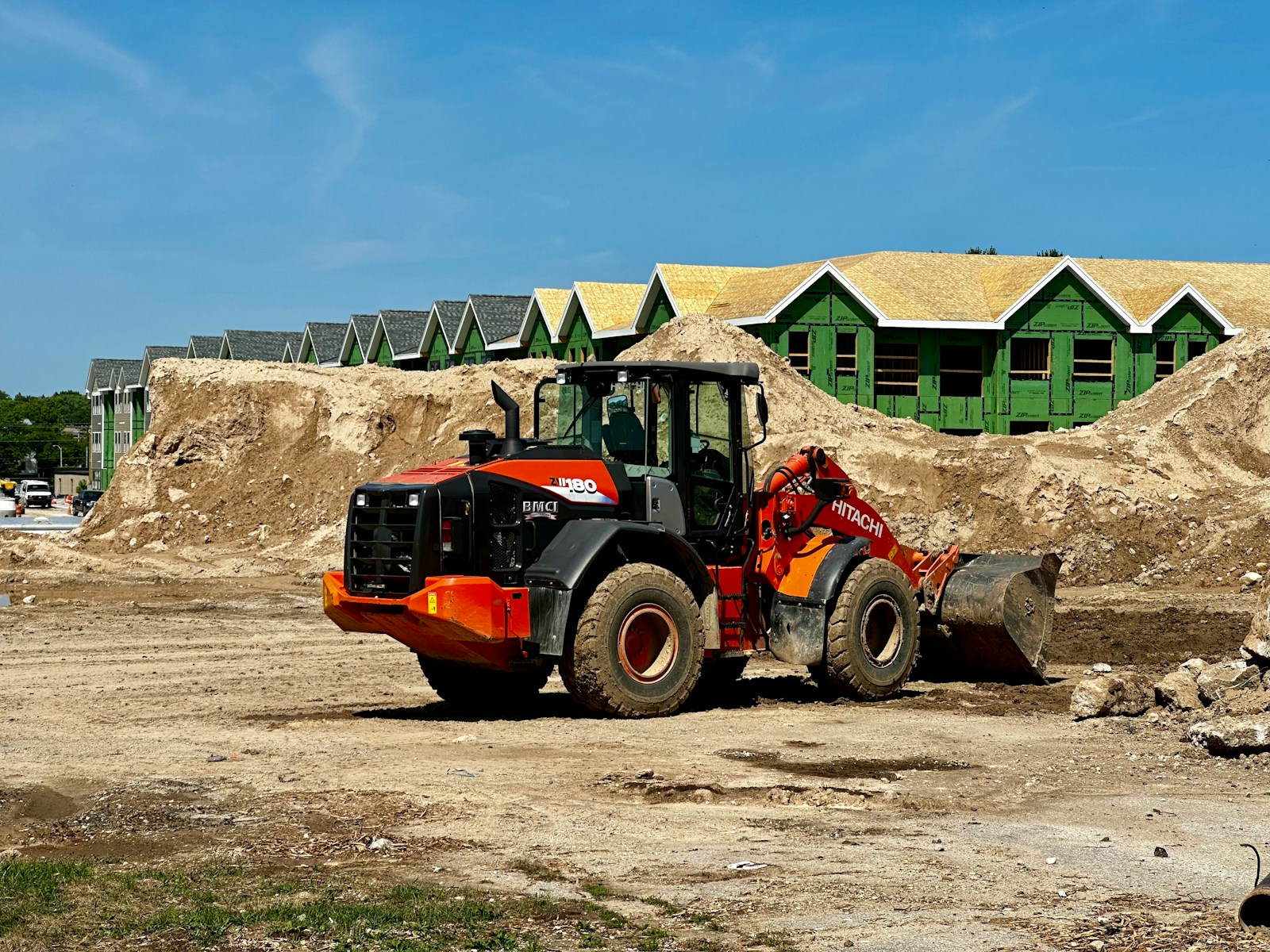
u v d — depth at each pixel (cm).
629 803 902
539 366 3597
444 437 3394
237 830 828
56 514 7400
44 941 618
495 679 1346
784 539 1351
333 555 2962
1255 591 2320
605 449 1288
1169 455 2909
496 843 800
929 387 4362
